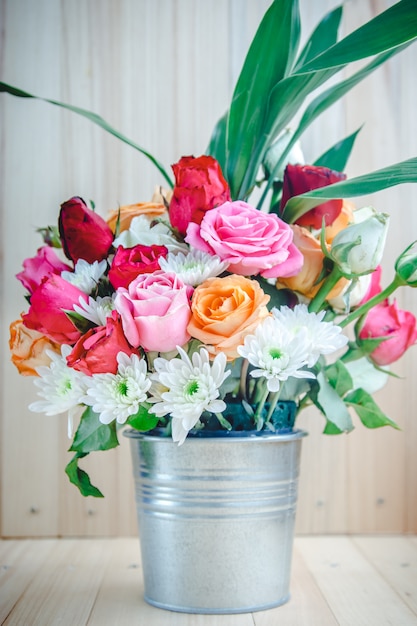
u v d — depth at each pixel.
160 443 0.78
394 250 1.13
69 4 1.13
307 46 0.89
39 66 1.13
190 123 1.13
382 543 1.08
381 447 1.13
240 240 0.72
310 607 0.81
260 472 0.77
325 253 0.74
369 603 0.82
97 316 0.72
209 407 0.70
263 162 0.87
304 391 0.79
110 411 0.71
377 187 0.71
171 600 0.79
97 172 1.13
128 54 1.13
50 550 1.04
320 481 1.12
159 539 0.79
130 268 0.71
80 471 0.79
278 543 0.79
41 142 1.13
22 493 1.12
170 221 0.76
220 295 0.71
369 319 0.81
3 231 1.12
